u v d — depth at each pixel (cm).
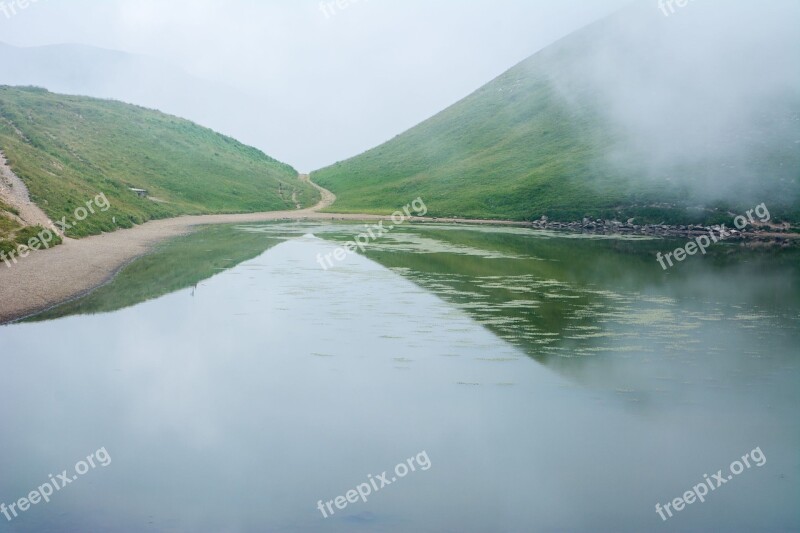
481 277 3891
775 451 1470
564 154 12694
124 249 4997
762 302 3219
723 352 2277
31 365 2041
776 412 1702
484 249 5606
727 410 1714
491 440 1512
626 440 1521
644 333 2542
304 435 1535
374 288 3456
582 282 3766
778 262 5112
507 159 13488
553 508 1219
